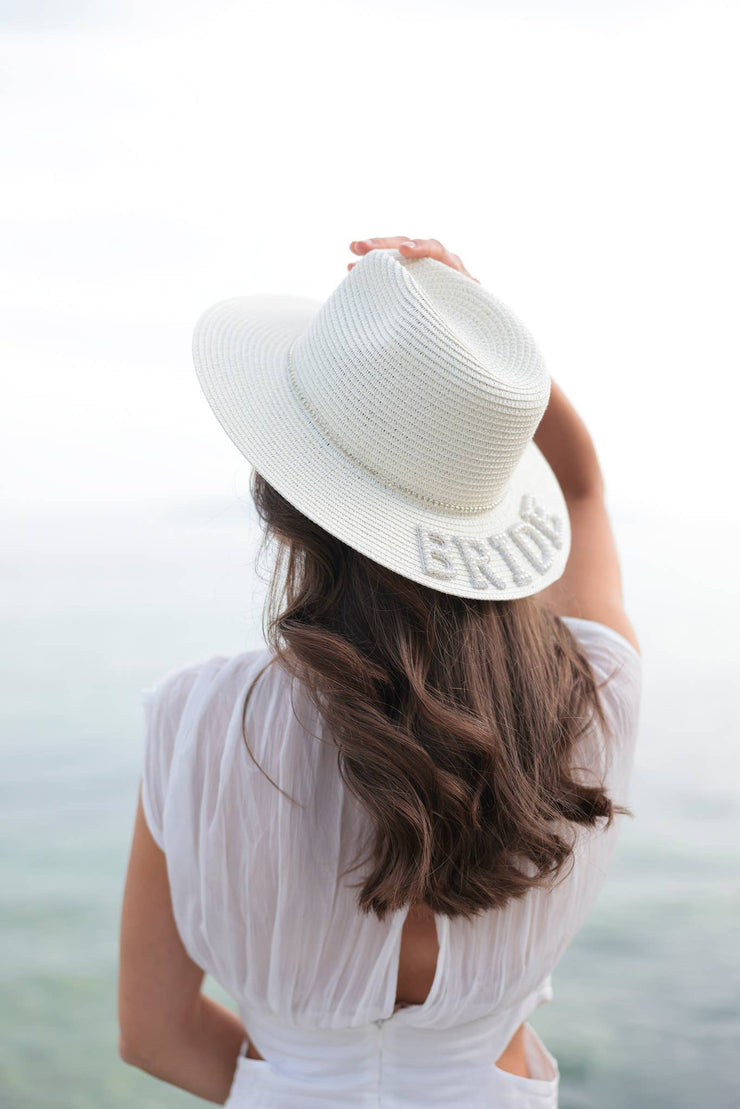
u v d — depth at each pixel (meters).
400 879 0.92
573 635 1.09
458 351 0.89
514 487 1.10
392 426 0.91
